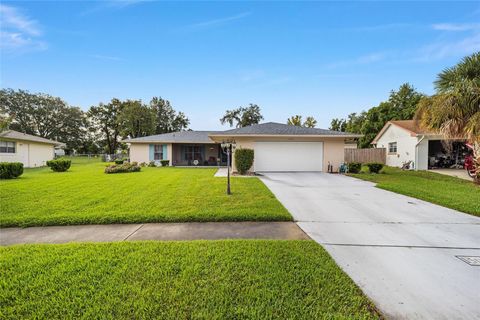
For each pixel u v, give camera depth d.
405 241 3.91
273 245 3.62
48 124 42.94
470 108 8.82
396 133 18.17
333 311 2.16
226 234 4.25
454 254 3.43
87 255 3.24
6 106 38.59
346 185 9.47
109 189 8.18
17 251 3.40
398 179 10.98
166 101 46.09
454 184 9.47
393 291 2.51
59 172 14.34
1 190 7.91
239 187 8.61
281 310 2.16
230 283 2.58
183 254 3.28
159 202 6.31
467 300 2.37
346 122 42.50
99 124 47.75
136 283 2.56
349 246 3.71
